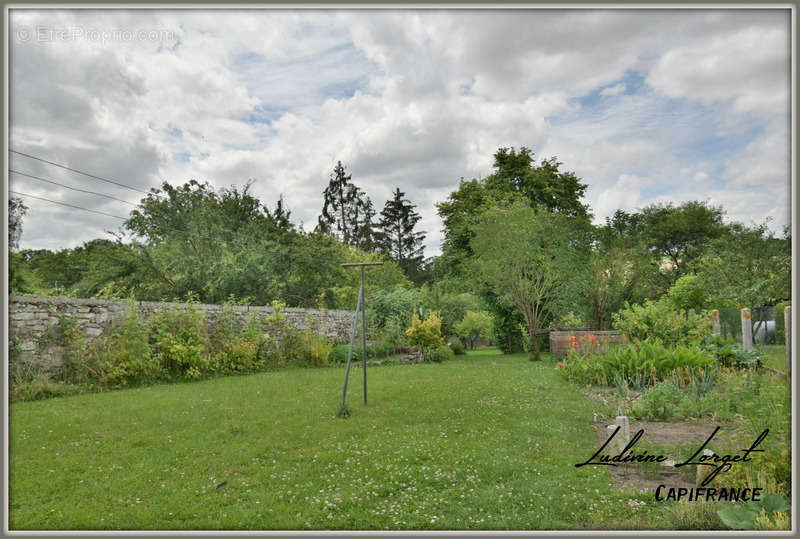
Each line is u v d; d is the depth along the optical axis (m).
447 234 31.48
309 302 27.17
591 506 4.34
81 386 10.77
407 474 5.29
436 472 5.29
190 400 9.73
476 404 9.30
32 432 6.95
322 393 10.82
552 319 25.22
